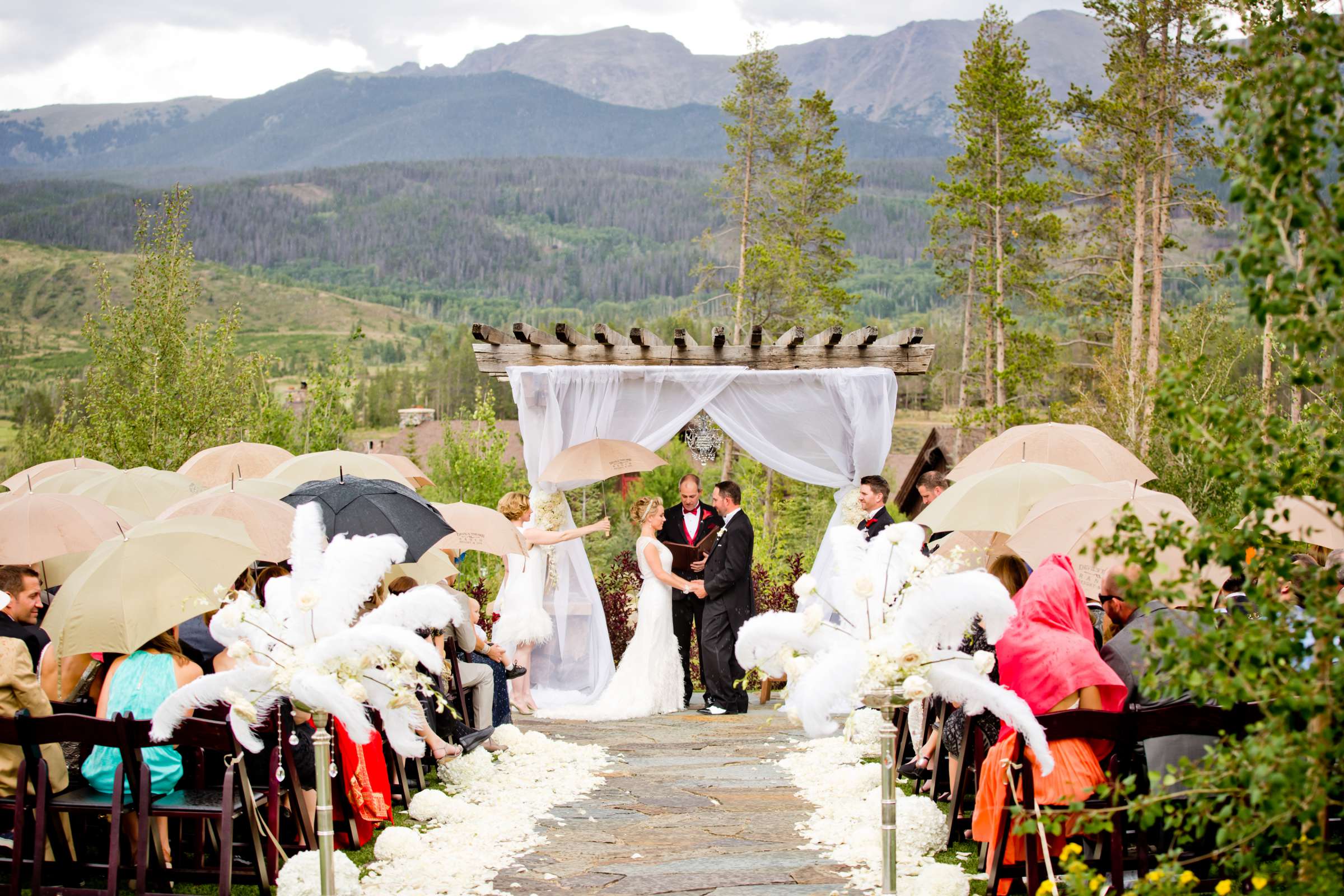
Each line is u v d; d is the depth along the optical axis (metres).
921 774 6.40
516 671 8.30
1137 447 18.75
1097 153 35.72
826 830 5.58
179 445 17.75
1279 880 3.40
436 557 6.70
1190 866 4.60
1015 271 37.00
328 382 19.03
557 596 9.73
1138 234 30.38
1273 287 3.08
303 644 4.40
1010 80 36.91
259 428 18.48
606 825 5.76
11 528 6.20
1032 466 6.83
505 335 10.42
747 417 10.24
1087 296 38.41
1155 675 3.27
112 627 4.59
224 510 5.93
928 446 10.07
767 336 40.34
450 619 4.57
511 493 9.27
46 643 5.44
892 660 4.20
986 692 4.21
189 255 18.59
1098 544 3.38
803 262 40.38
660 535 9.66
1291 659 3.48
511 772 6.81
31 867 4.77
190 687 4.30
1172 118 30.36
